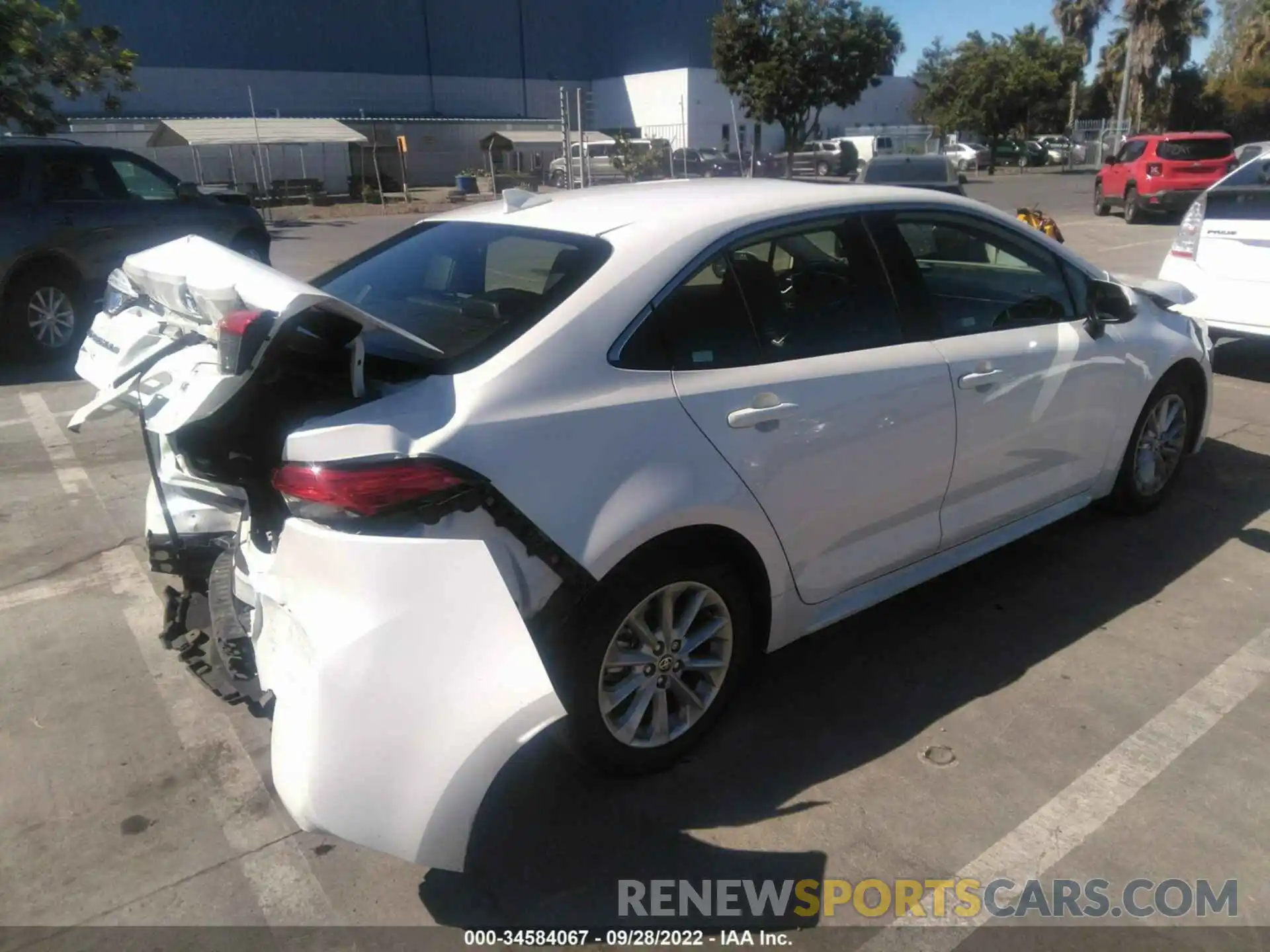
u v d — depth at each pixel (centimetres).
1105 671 363
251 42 5066
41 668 374
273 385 261
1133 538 473
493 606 239
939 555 383
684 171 3272
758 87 3538
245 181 3638
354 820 232
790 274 329
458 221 364
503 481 254
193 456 272
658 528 279
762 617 326
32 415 724
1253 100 4703
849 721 336
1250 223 700
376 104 5453
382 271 345
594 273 289
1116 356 431
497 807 296
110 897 265
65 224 887
